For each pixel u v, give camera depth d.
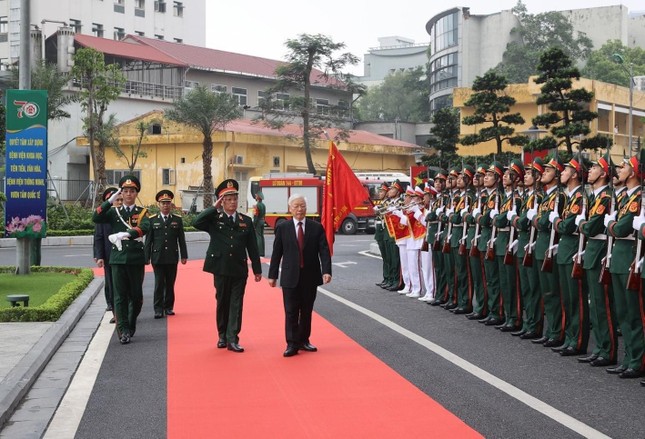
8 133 18.52
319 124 49.81
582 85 41.34
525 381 8.61
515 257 11.56
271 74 59.09
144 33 69.50
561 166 10.49
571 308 10.02
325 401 7.87
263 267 22.16
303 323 10.26
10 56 62.88
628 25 79.81
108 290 13.85
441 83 72.44
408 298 15.39
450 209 13.80
